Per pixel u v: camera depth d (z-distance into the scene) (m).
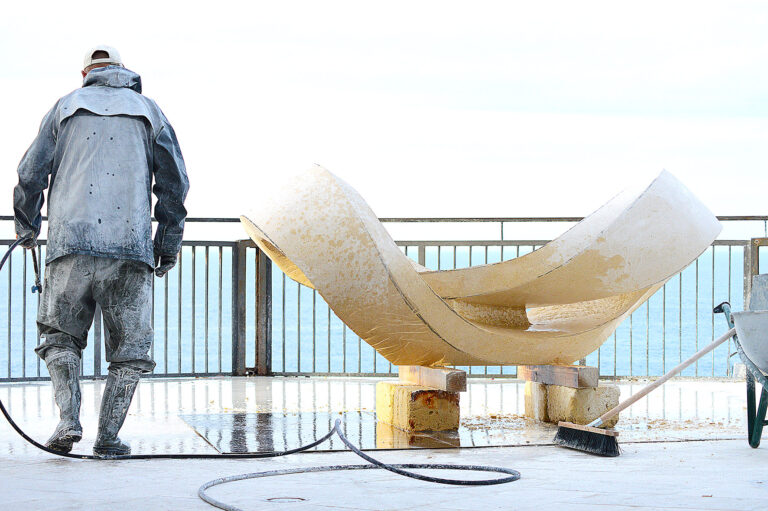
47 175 4.12
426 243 8.18
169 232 4.27
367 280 4.52
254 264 8.41
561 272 4.70
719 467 3.71
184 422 5.23
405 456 4.11
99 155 3.96
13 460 3.85
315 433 4.80
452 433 4.86
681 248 4.82
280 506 2.82
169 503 2.88
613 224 4.70
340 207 4.61
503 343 4.87
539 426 5.17
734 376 8.16
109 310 3.99
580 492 3.08
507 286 5.00
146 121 4.10
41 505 2.84
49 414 5.46
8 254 4.16
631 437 4.69
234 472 3.56
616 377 8.16
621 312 5.23
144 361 4.04
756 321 3.91
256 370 8.38
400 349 4.84
